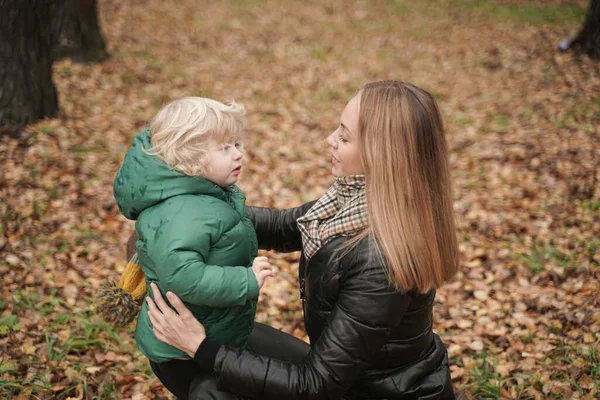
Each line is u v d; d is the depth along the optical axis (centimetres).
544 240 473
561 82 900
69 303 375
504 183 584
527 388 306
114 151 619
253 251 191
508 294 410
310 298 183
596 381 305
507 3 1562
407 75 1020
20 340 330
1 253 420
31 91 638
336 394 168
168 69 961
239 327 188
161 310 177
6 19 600
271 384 167
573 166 595
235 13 1405
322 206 186
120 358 330
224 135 178
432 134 173
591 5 995
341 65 1075
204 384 181
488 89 920
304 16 1440
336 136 182
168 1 1423
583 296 390
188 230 165
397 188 167
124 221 491
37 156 572
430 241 170
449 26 1378
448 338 363
